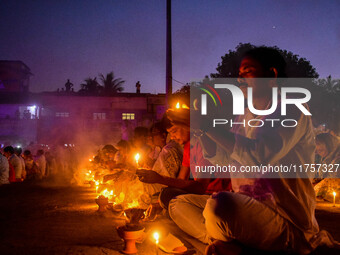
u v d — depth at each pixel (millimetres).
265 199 2770
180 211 3328
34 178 18281
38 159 20484
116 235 4688
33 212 7043
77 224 5539
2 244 4246
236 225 2754
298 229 2832
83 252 3840
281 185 2783
